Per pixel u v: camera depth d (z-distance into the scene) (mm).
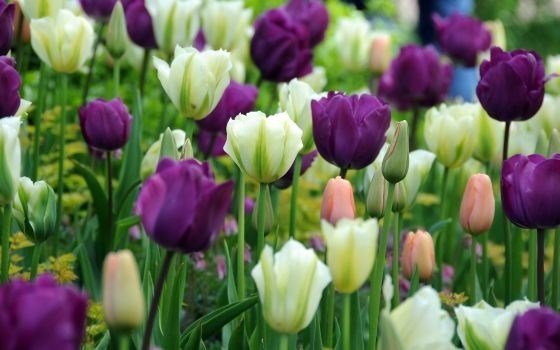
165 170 1074
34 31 1688
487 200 1464
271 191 1728
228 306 1329
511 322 1104
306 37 1917
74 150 1978
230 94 1723
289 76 1896
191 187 1072
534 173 1289
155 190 1077
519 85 1530
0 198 1297
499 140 1739
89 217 1919
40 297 937
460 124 1696
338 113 1364
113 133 1642
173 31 1858
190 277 1702
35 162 1772
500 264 1969
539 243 1332
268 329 1323
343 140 1368
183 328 1681
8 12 1562
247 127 1312
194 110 1475
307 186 1989
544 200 1291
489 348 1116
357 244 1111
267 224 1473
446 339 1055
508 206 1318
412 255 1457
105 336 1346
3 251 1335
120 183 1785
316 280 1107
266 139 1310
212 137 1827
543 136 1671
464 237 1927
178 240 1083
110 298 997
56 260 1530
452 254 1964
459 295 1525
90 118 1639
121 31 1902
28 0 1765
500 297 1796
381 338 1048
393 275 1492
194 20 1870
